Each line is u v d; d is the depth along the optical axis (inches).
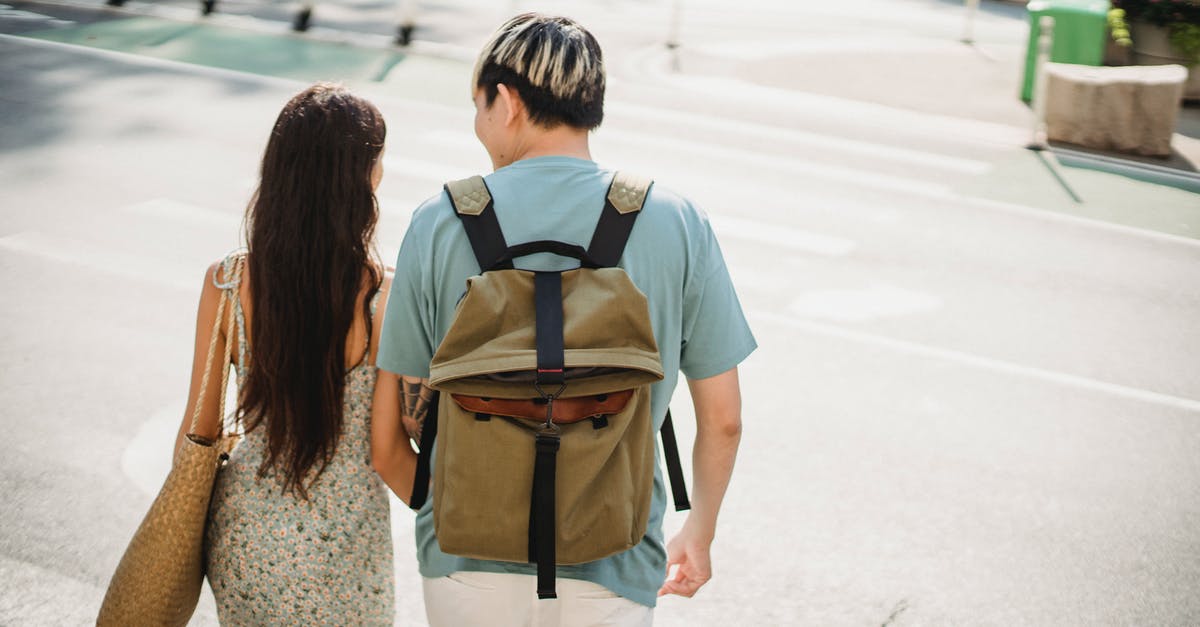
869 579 149.8
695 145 371.9
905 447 185.2
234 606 82.7
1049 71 406.6
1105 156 393.4
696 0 657.6
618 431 66.6
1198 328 246.5
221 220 272.4
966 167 369.4
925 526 162.7
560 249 68.8
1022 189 349.1
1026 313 248.8
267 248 77.4
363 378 80.8
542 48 71.3
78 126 347.9
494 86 72.9
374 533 83.4
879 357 219.9
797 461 178.5
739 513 163.3
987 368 218.4
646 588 75.0
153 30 489.7
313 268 77.2
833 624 140.5
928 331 234.5
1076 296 261.6
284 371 78.2
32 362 195.0
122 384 188.9
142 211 275.4
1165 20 469.7
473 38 509.0
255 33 492.7
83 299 222.8
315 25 513.3
